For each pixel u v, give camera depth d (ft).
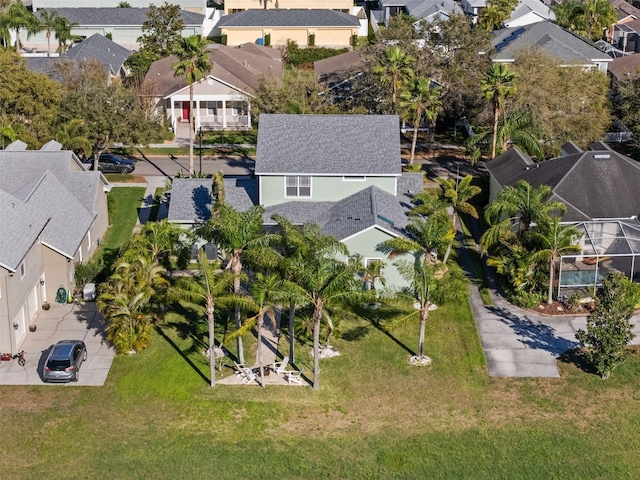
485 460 117.39
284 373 135.23
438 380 134.92
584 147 223.10
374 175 171.53
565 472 115.34
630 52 355.36
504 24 350.23
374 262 156.56
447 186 172.35
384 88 234.17
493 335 147.33
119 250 169.58
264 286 124.36
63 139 203.92
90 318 152.15
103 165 220.84
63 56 288.51
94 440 120.47
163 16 312.50
